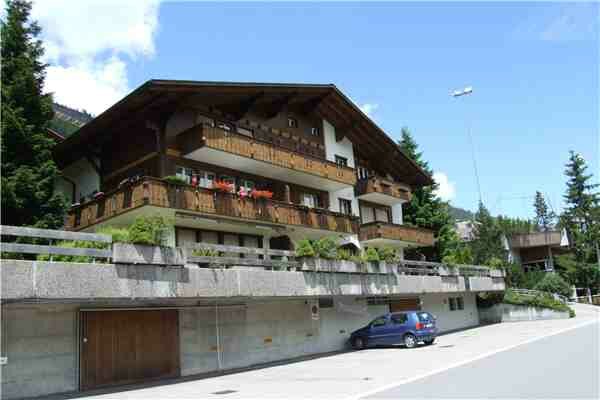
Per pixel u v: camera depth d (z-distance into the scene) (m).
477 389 10.89
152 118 21.48
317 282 19.62
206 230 22.78
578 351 16.42
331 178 27.80
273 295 17.48
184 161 22.19
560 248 62.31
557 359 14.92
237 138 22.81
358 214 32.44
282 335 20.70
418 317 22.86
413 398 10.30
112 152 23.86
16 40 21.64
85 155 24.56
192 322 17.09
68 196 25.66
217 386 13.52
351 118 31.59
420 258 37.62
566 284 48.50
